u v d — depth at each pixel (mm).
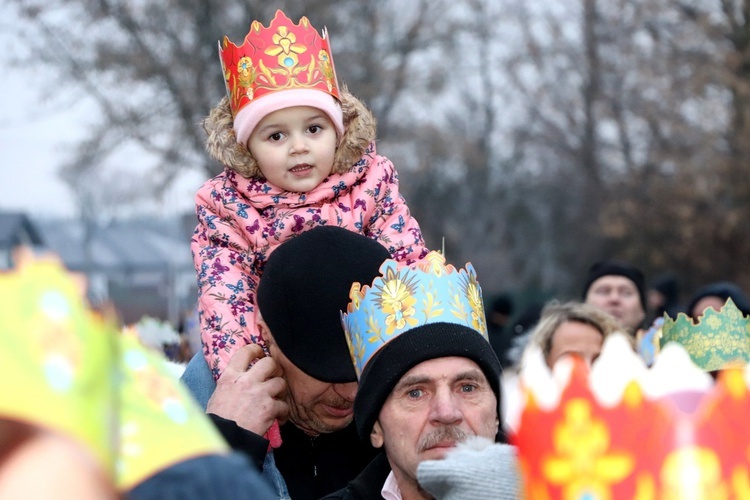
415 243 4691
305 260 3957
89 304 1884
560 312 5871
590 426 2008
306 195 4570
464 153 29359
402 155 27672
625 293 8055
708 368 4824
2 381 1721
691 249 27672
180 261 33938
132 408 2088
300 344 3896
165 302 28906
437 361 3500
